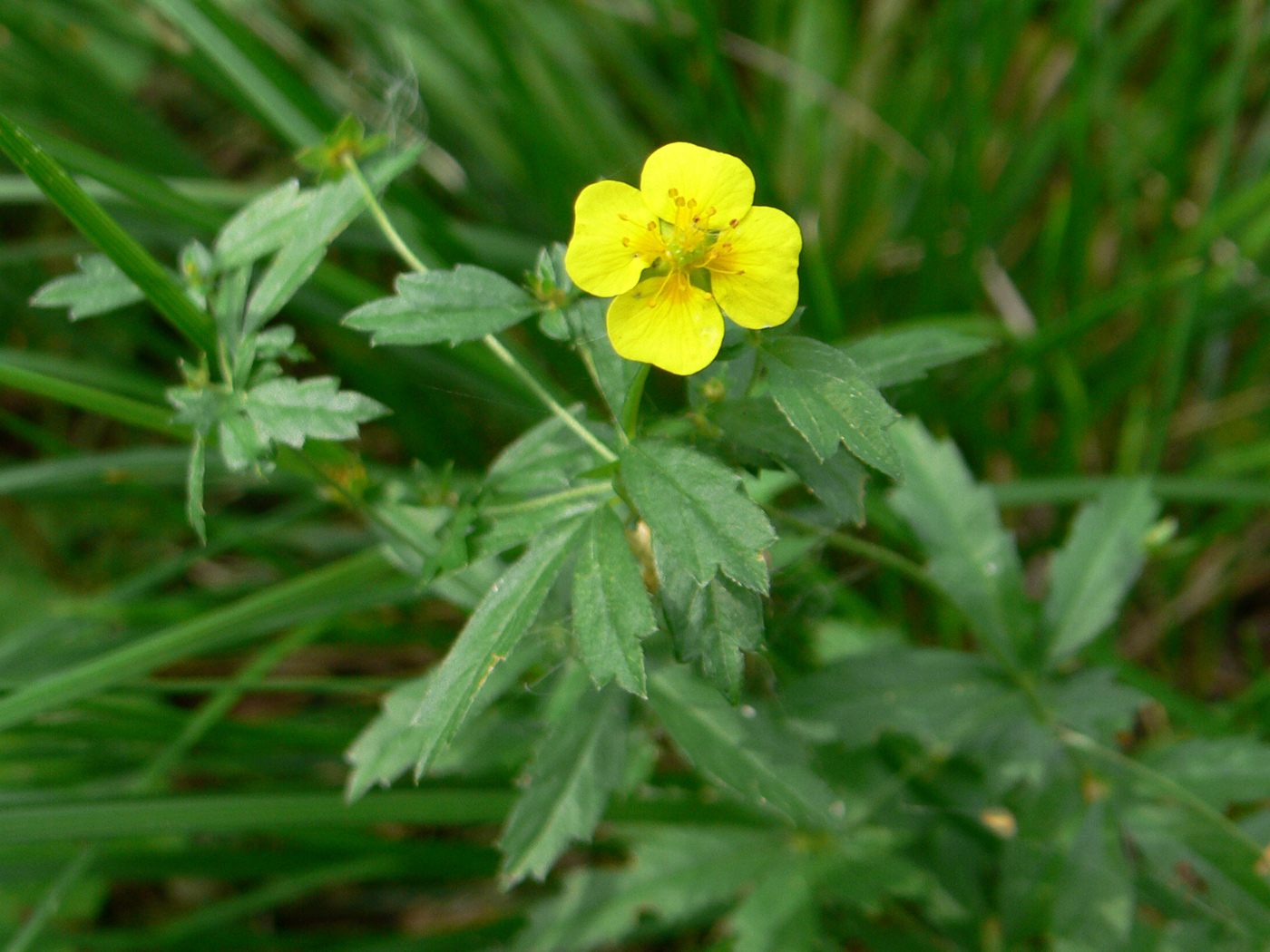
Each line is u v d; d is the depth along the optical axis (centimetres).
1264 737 11
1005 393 14
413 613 13
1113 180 15
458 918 12
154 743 10
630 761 9
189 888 12
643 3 15
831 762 10
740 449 7
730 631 7
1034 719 9
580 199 6
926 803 10
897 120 15
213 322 8
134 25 13
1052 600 10
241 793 9
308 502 13
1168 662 13
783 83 16
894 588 12
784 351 7
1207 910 9
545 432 7
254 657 13
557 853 8
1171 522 10
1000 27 12
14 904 11
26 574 14
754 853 9
